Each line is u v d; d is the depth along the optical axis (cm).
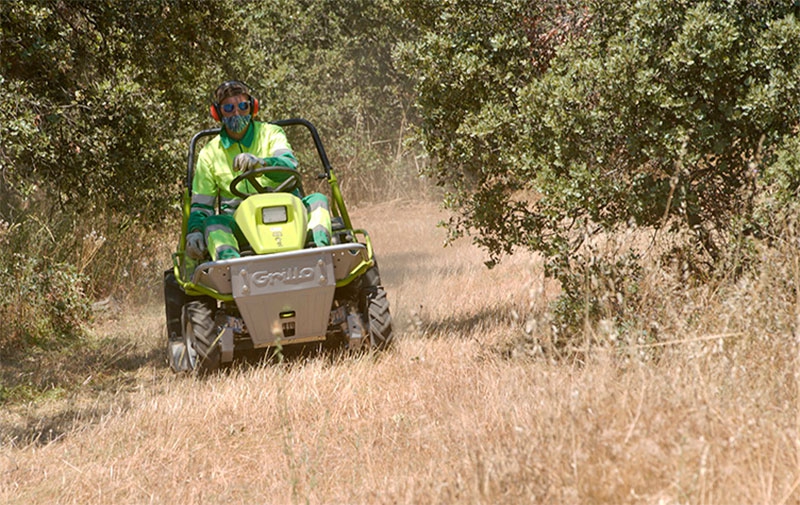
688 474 587
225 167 1280
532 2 1147
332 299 1180
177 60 1888
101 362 1405
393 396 1027
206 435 969
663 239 1137
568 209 1019
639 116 990
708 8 958
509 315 1388
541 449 656
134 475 860
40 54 1545
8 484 863
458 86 1148
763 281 839
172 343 1270
